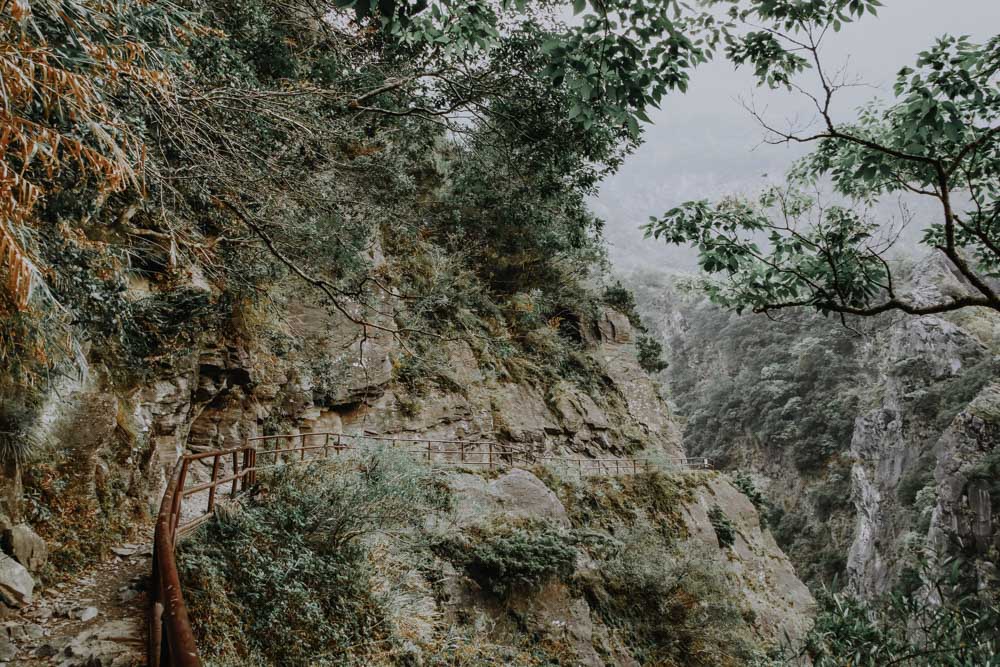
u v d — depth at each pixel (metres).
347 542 7.69
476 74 8.70
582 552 12.16
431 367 16.12
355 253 8.50
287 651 5.63
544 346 21.31
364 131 9.74
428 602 8.71
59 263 4.34
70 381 6.40
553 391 20.06
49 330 4.26
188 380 9.35
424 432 15.09
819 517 65.12
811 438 69.75
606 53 3.82
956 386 52.28
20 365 4.57
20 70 2.25
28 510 5.52
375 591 7.53
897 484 53.62
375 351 14.63
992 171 5.47
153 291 7.84
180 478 5.51
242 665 5.04
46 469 5.89
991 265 6.21
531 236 21.02
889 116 5.72
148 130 5.22
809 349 75.94
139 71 3.20
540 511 12.62
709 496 19.80
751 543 20.41
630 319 28.02
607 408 21.98
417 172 16.52
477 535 10.65
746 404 80.12
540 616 10.14
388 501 8.59
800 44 5.05
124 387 7.82
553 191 11.88
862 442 61.31
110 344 7.33
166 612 1.87
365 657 6.43
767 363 83.12
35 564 5.18
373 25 8.32
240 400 11.16
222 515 6.38
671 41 3.75
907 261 65.69
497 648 8.91
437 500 10.70
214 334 10.38
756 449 77.81
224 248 7.89
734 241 5.94
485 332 19.25
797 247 5.99
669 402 27.91
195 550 5.64
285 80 7.41
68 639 4.27
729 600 13.22
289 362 12.65
